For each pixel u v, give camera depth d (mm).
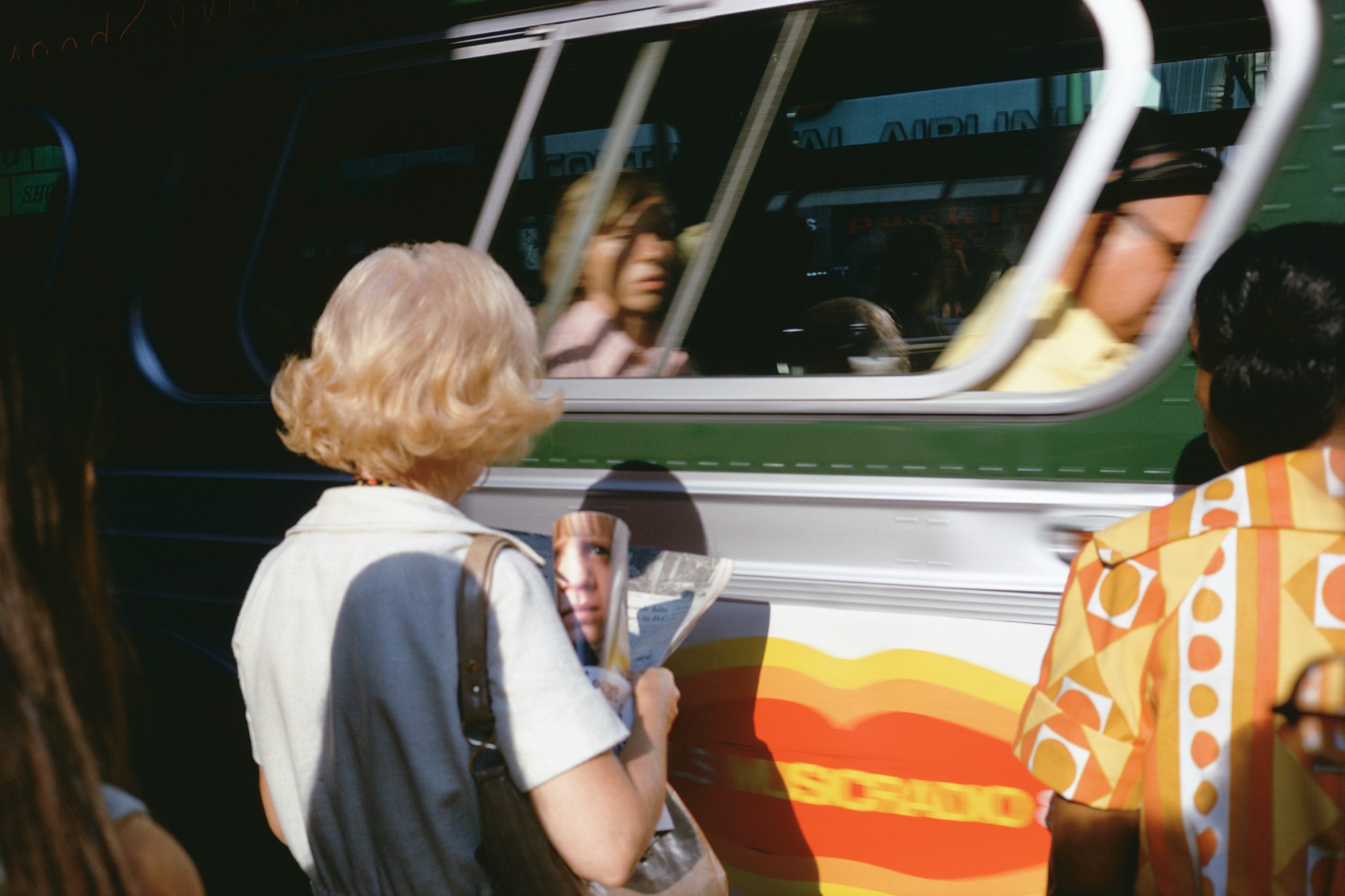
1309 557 1100
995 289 2047
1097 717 1179
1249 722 1080
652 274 2281
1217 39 1833
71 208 2783
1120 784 1173
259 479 2553
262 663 1339
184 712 2676
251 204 2615
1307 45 1705
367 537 1283
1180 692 1119
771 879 2080
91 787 762
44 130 2830
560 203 2334
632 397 2162
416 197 2479
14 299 827
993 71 2021
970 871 1925
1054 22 1964
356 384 1250
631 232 2287
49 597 809
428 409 1244
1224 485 1174
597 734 1178
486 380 1264
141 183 2711
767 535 2059
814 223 2172
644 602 1734
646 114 2254
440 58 2387
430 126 2438
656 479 2152
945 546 1927
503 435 1300
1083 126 1948
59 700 768
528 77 2312
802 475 2035
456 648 1211
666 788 1451
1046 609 1851
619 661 1357
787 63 2148
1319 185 1706
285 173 2580
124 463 2736
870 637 1972
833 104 2139
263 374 2594
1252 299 1166
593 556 1367
